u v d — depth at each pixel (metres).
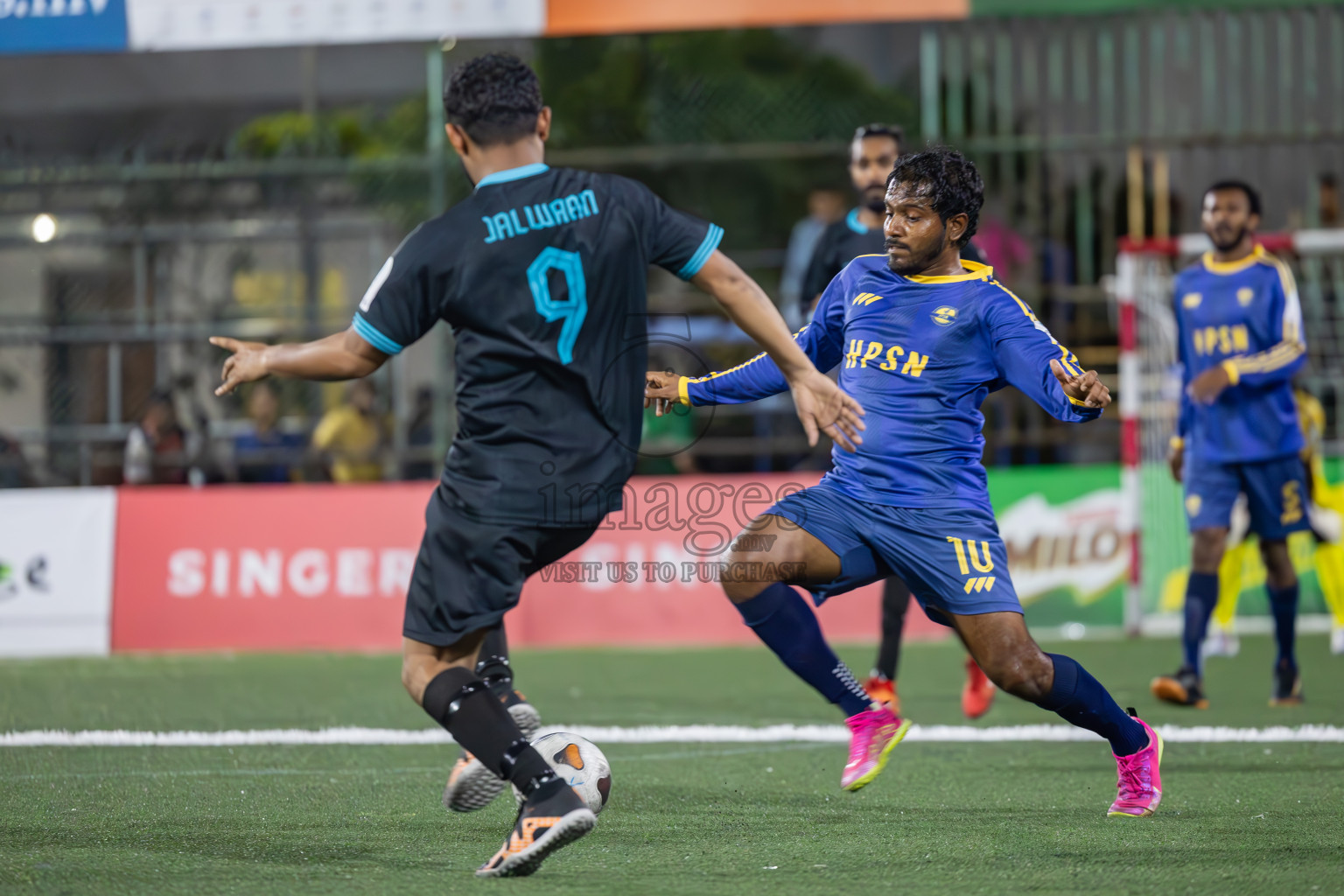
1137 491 31.78
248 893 10.85
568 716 21.12
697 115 42.12
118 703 22.89
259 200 35.59
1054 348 12.38
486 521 10.66
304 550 31.55
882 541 12.93
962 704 22.05
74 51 30.62
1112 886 10.98
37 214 35.56
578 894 10.78
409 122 43.50
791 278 36.94
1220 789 15.06
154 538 31.64
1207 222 21.97
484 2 30.34
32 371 34.88
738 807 14.39
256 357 10.93
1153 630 32.28
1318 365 32.66
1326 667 26.30
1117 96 34.28
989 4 31.92
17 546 31.50
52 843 12.72
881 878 11.31
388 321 10.66
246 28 30.42
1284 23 33.78
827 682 13.34
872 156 20.75
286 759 17.42
